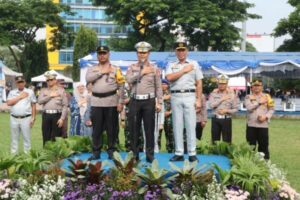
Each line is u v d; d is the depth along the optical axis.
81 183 6.01
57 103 10.01
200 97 7.12
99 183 6.00
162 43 40.28
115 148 7.40
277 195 6.28
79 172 6.07
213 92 10.45
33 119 10.45
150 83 6.94
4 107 29.59
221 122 10.30
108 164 6.33
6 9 38.44
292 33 37.28
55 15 41.50
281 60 24.11
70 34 44.44
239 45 38.91
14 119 10.25
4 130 17.84
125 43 40.25
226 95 10.31
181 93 7.08
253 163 6.70
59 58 84.06
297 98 30.30
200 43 39.44
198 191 5.85
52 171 6.19
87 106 9.49
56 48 44.88
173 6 36.84
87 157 7.52
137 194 5.75
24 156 6.80
